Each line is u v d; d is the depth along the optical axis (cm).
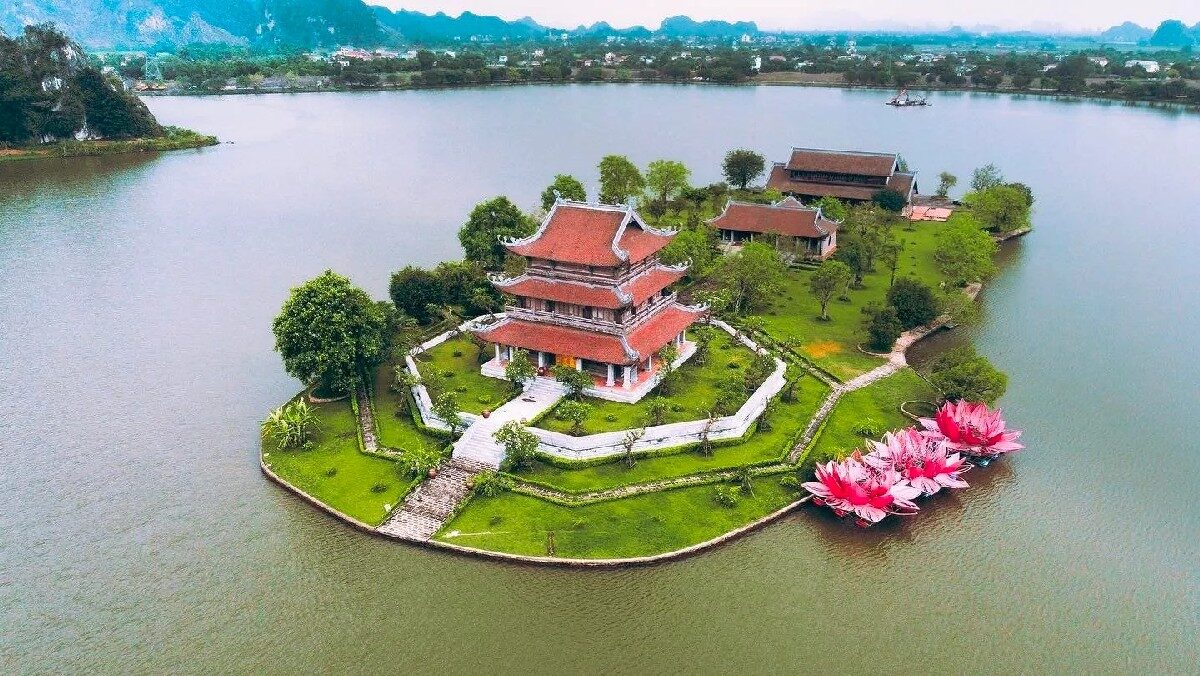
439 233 16812
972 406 8506
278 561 6962
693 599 6544
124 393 9988
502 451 8025
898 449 7825
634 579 6712
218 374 10525
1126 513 7644
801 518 7488
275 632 6216
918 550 7162
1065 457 8562
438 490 7656
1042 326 12094
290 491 7881
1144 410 9538
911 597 6619
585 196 14975
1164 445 8794
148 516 7588
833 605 6519
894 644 6141
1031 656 6041
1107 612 6469
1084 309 12812
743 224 14950
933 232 16525
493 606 6450
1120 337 11681
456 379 9512
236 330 11975
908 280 11750
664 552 6912
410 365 9638
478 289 11231
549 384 9194
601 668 5869
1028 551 7156
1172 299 13288
